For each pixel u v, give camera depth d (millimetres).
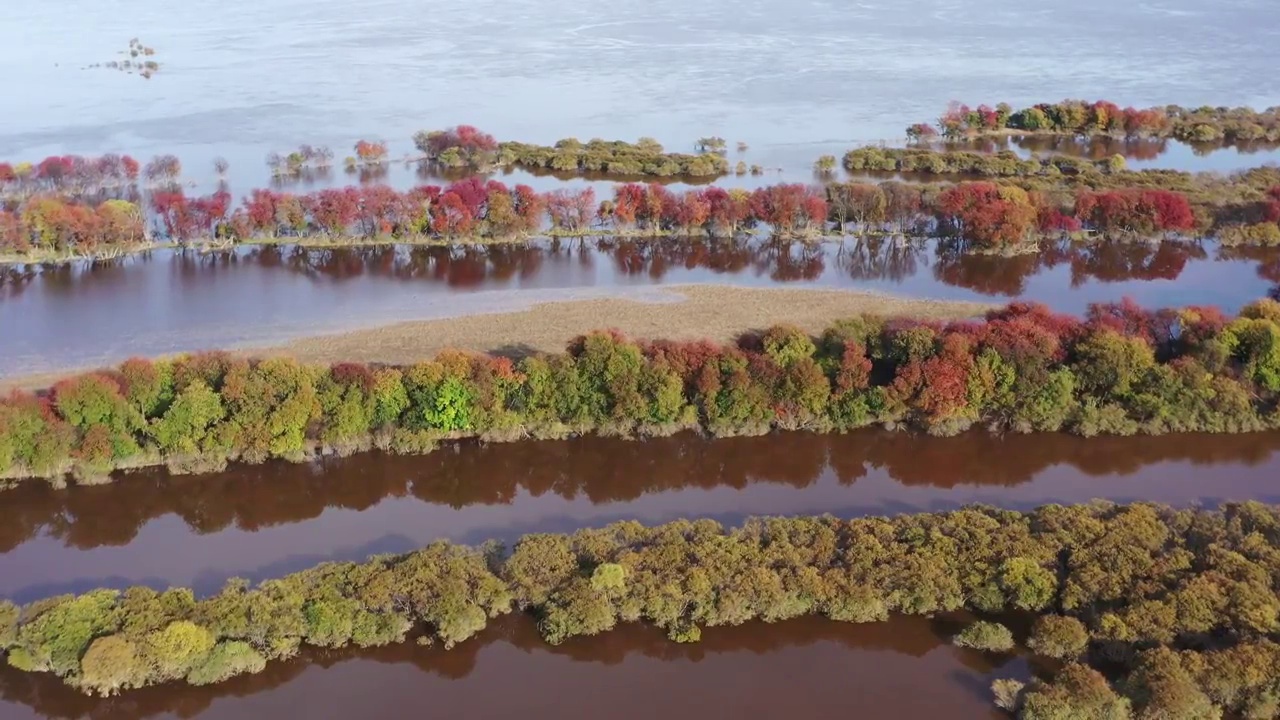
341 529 94688
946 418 107125
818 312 135250
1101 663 75125
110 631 74875
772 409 106312
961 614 80812
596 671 77125
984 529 85875
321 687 75250
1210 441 107250
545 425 105125
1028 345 107688
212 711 73188
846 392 107125
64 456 97062
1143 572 79562
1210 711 68812
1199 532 84688
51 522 95562
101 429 96625
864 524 87500
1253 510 87875
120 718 73500
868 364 107812
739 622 80000
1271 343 110062
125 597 78375
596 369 106000
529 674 76688
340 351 120688
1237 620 74375
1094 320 117062
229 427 98625
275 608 77188
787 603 79438
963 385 106438
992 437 108188
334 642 77125
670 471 104312
